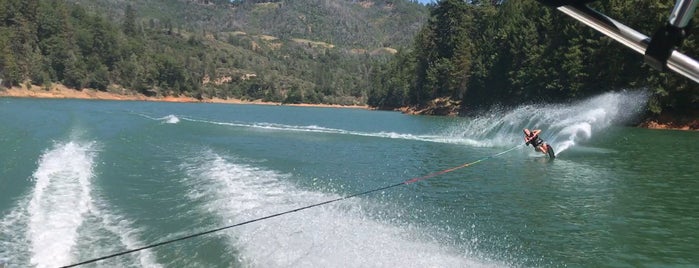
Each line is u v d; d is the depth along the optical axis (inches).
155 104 3969.0
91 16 6131.9
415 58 4018.2
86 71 4982.8
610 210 487.5
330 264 312.7
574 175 693.9
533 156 906.7
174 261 305.3
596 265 340.8
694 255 360.2
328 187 578.2
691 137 1334.9
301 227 385.4
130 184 548.4
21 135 1091.3
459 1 3412.9
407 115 3275.1
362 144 1113.4
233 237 353.1
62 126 1366.9
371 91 5369.1
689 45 1473.9
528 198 540.7
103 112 2237.9
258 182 581.3
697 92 1651.1
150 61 5767.7
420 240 377.4
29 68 4461.1
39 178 565.0
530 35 2433.6
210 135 1227.2
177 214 417.4
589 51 2014.0
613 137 1320.1
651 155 926.4
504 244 379.9
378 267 312.0
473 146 1090.7
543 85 2272.4
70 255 312.5
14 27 4635.8
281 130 1476.4
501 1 3444.9
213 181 574.2
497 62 2728.8
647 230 422.3
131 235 357.1
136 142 993.5
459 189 589.6
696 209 491.8
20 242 334.0
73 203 449.4
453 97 3255.4
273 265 305.6
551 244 384.2
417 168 764.6
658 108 1759.4
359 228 394.6
